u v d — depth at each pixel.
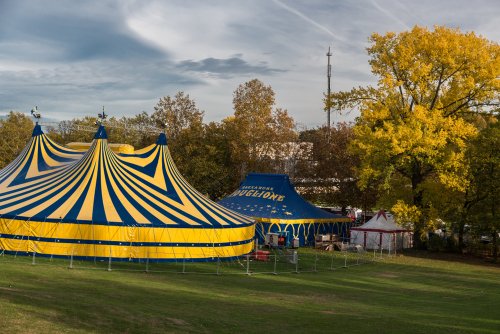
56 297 14.30
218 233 27.64
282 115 55.56
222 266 26.66
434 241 42.34
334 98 41.59
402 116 40.25
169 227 26.03
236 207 41.69
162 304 15.72
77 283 18.30
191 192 30.95
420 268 32.94
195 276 23.11
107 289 17.56
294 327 13.80
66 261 24.02
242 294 19.58
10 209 25.45
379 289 24.08
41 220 24.75
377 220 42.41
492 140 36.94
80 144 37.56
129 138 71.50
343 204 50.50
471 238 42.03
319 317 15.53
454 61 38.09
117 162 29.44
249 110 54.66
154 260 25.73
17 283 16.72
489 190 37.25
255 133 54.28
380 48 40.28
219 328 13.04
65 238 24.77
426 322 15.23
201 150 56.28
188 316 14.04
